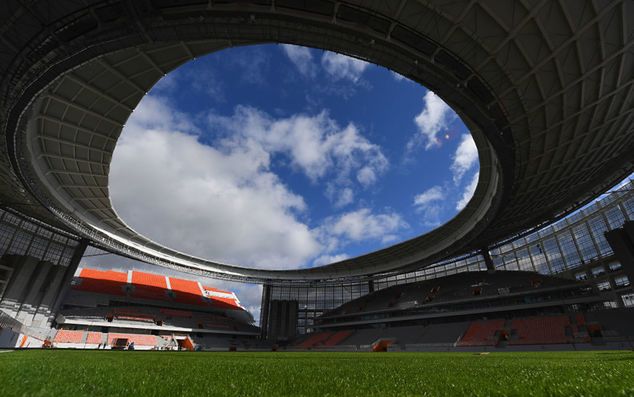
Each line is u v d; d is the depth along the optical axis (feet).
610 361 24.22
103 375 13.26
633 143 114.32
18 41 67.67
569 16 64.08
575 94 82.12
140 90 93.09
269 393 9.71
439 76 76.28
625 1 61.93
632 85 82.89
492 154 108.17
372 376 14.76
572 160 110.93
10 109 81.20
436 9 63.16
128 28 63.46
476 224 149.07
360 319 210.79
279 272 244.83
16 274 147.43
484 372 16.31
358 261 225.76
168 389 10.07
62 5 61.11
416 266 215.72
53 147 106.42
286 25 65.16
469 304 167.43
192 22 63.46
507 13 64.39
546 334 127.65
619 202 149.48
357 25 66.03
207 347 206.49
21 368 14.43
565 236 175.42
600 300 128.16
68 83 86.02
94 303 192.65
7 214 147.74
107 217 153.79
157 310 207.21
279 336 238.89
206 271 224.94
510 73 76.28
